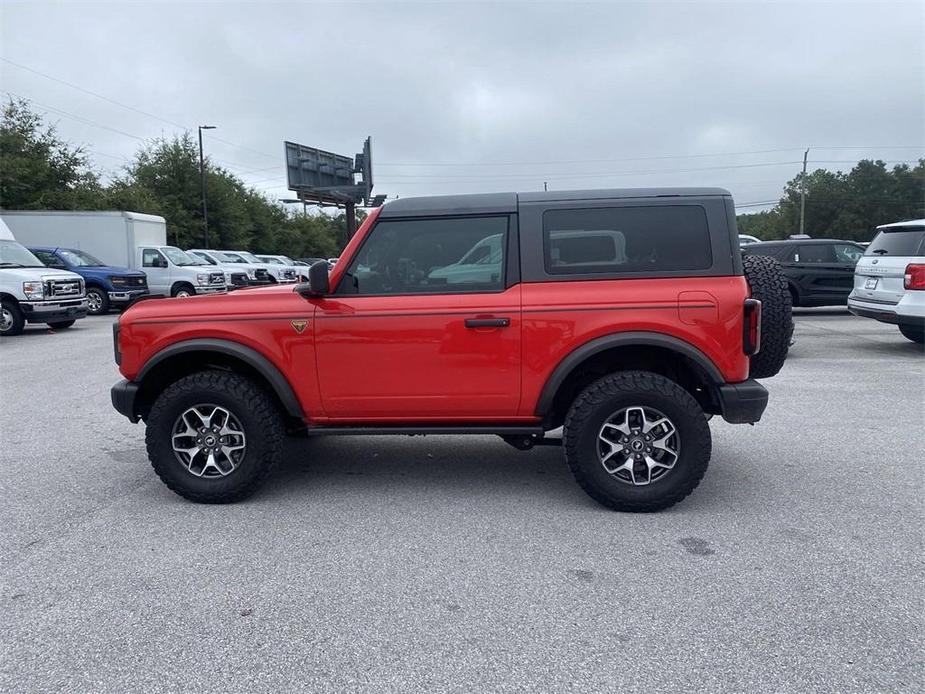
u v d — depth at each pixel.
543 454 5.86
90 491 5.03
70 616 3.27
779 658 2.87
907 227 9.77
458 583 3.56
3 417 7.32
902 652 2.90
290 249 58.56
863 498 4.69
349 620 3.22
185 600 3.41
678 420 4.32
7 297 14.33
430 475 5.32
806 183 71.12
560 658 2.90
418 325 4.47
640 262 4.40
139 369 4.72
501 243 4.49
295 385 4.61
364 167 21.38
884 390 8.09
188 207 44.12
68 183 35.28
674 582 3.54
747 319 4.31
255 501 4.79
